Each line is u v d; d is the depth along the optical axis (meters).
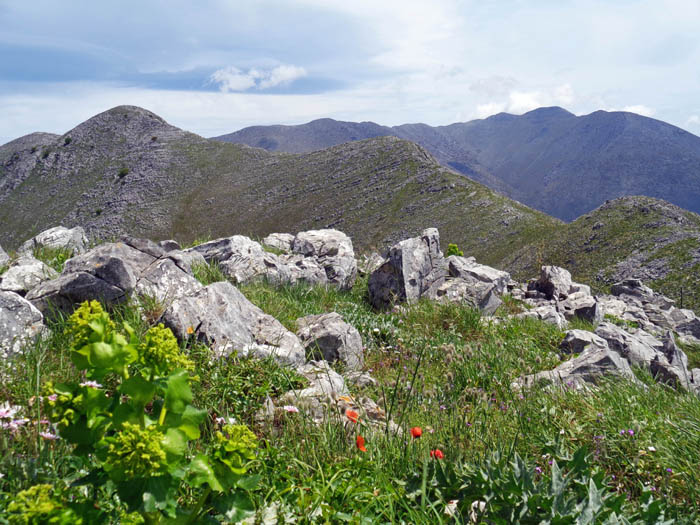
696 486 3.59
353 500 2.91
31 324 5.10
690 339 19.86
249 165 185.12
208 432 3.77
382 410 4.86
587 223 119.06
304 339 6.87
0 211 175.75
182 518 1.82
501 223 131.38
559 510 2.64
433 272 13.15
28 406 3.41
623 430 4.31
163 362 1.83
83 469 2.37
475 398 5.45
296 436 3.83
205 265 9.87
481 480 2.87
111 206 167.75
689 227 104.81
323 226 147.25
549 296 18.53
